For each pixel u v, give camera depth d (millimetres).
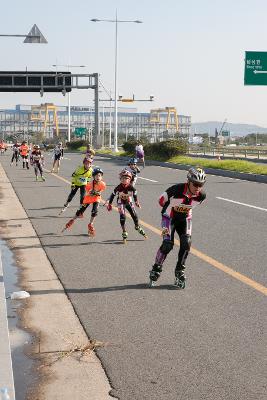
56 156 35219
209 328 6605
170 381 5180
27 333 6488
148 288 8359
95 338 6289
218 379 5215
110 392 4973
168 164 44281
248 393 4930
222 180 30828
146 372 5375
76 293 8117
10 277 9133
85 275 9164
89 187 12797
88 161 15969
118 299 7801
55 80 73000
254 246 11633
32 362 5633
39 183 27281
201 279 8914
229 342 6152
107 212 16875
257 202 19734
